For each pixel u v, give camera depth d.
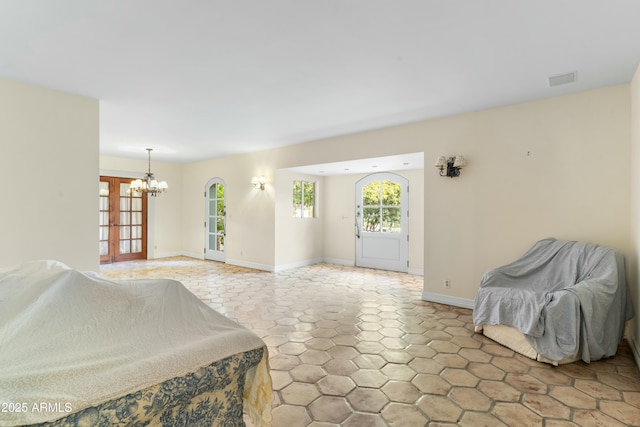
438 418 1.92
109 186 7.36
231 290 4.91
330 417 1.92
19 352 1.14
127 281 1.62
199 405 1.37
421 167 5.96
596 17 2.07
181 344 1.39
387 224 6.62
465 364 2.59
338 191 7.34
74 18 2.07
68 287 1.42
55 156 3.23
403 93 3.38
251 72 2.88
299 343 2.97
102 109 3.86
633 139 2.97
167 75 2.94
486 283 3.31
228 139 5.46
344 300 4.39
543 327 2.63
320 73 2.91
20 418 0.91
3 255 2.93
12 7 1.94
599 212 3.23
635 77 2.88
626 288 2.86
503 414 1.97
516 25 2.17
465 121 4.02
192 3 1.93
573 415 1.96
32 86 3.11
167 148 6.26
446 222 4.17
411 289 5.00
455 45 2.43
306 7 1.98
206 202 7.83
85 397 1.02
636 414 1.97
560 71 2.86
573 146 3.36
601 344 2.64
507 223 3.74
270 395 1.57
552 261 3.25
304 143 5.75
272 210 6.40
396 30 2.23
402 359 2.67
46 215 3.17
